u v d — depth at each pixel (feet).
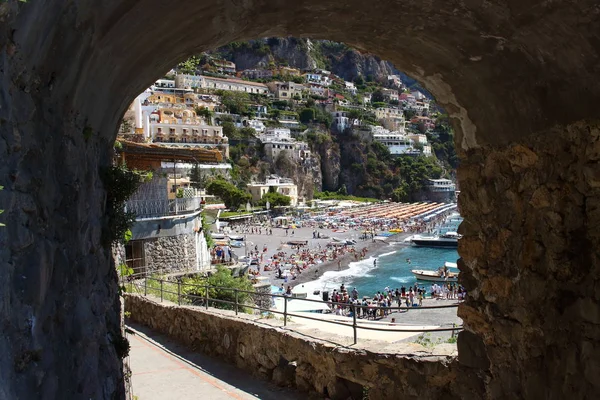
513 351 15.60
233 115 410.93
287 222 283.38
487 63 14.55
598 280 12.30
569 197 13.33
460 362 17.80
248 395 22.94
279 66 590.14
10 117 6.95
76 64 9.52
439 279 133.69
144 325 38.06
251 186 343.05
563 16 10.94
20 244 7.25
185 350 30.58
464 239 18.04
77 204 10.37
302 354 22.93
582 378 12.71
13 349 7.06
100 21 9.48
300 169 420.36
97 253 12.73
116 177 14.38
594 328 12.34
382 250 202.80
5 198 6.70
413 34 14.88
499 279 16.21
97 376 11.68
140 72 13.70
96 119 12.50
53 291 8.93
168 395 23.13
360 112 517.55
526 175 15.07
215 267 84.53
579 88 12.44
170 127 294.46
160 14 11.11
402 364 19.07
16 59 7.21
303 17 14.37
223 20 13.19
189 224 81.66
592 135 12.43
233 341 27.53
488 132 16.58
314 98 516.32
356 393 21.38
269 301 84.38
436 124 596.29
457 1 12.23
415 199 469.57
